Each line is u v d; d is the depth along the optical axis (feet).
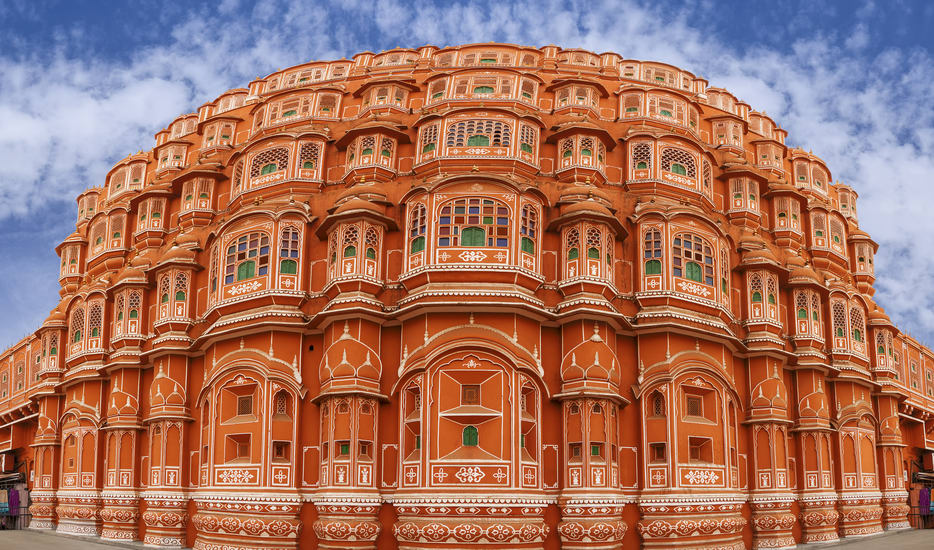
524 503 85.40
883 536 113.60
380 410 92.68
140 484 111.34
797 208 124.57
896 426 129.29
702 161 113.19
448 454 86.69
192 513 102.63
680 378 95.76
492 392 88.38
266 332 97.45
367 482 89.40
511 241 94.27
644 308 98.63
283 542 90.63
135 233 126.93
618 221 97.76
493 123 106.01
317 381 96.58
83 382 122.31
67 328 140.67
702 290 101.45
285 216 102.01
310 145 112.16
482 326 90.74
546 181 104.68
